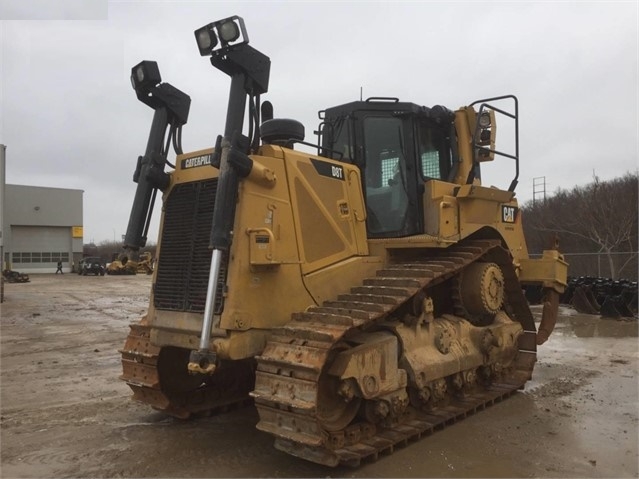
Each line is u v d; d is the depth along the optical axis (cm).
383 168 596
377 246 570
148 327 543
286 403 394
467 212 599
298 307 482
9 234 4844
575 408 598
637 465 444
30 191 4966
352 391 435
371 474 425
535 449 477
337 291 515
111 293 2402
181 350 543
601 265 2561
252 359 469
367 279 520
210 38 448
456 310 607
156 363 533
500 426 538
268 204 466
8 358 900
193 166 501
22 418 567
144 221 503
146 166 505
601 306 1373
